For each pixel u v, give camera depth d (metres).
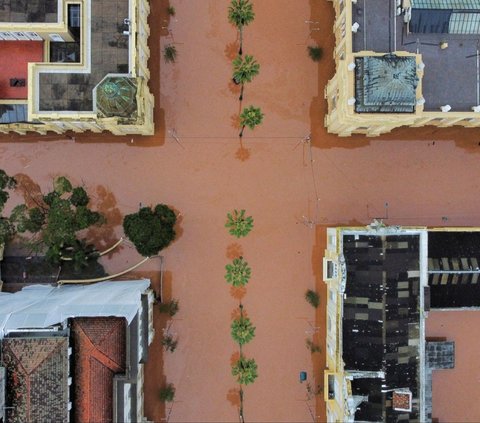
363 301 43.69
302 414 50.53
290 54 50.22
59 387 39.09
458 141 50.19
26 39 45.09
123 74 42.12
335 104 45.94
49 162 49.69
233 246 50.19
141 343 43.94
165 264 50.19
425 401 46.94
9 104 44.97
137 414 44.91
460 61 42.09
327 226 50.19
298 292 50.34
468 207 50.28
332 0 49.19
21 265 49.19
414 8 40.59
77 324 40.28
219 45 50.19
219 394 50.38
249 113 47.88
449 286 45.50
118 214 49.91
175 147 50.03
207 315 50.34
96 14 42.34
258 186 50.22
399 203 50.34
